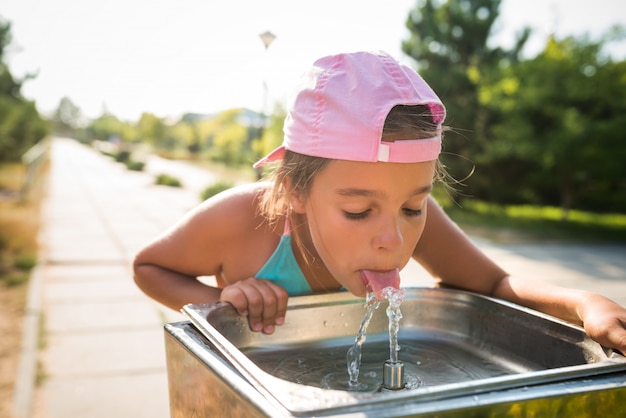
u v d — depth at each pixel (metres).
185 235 1.12
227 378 0.61
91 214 9.55
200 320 0.78
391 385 0.79
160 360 3.29
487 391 0.57
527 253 7.07
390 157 0.76
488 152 10.97
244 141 28.36
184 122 44.12
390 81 0.79
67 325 3.87
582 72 9.67
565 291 0.96
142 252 1.16
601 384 0.61
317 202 0.85
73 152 41.31
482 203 12.60
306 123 0.84
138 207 10.73
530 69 10.02
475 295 1.03
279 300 0.96
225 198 1.14
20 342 3.50
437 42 12.82
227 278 1.15
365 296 0.86
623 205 12.07
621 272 5.93
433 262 1.17
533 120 10.09
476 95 11.55
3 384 2.90
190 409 0.71
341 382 0.86
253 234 1.12
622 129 9.36
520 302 1.04
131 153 29.56
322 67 0.85
